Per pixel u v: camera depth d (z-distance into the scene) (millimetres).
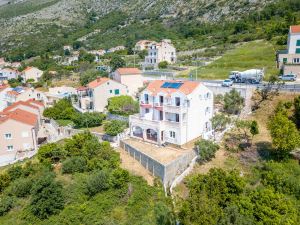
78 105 83688
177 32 189375
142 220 32625
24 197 39281
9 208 37594
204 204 27297
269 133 49062
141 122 51906
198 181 33281
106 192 37344
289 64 74438
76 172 42562
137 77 82062
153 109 52406
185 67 106562
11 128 58438
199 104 50844
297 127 48469
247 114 56688
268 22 140875
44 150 46750
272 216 29188
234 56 101312
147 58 134000
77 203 36188
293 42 82500
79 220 33875
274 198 31109
